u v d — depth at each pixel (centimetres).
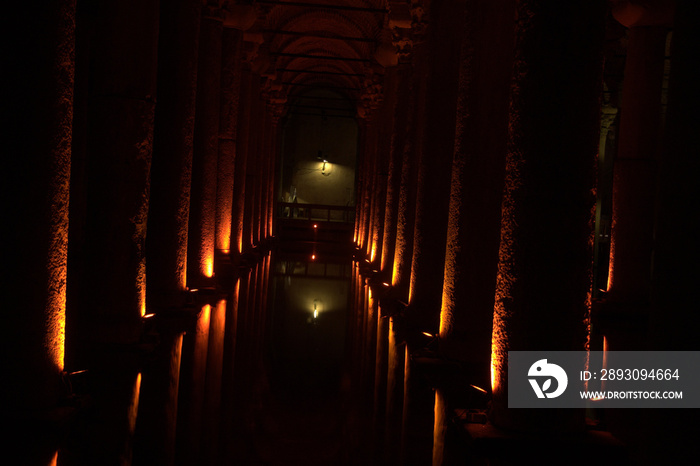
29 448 349
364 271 1480
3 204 386
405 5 1114
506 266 404
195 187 960
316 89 3644
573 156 387
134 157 582
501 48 555
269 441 383
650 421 243
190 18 772
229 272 1157
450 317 584
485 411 426
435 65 759
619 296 962
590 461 373
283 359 613
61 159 405
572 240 388
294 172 3666
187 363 563
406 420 444
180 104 768
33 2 390
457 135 582
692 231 230
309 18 2028
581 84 386
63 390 409
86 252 581
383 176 1446
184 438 376
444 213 772
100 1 573
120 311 578
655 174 962
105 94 575
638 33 959
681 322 232
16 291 386
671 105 243
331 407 468
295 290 1163
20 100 389
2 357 386
